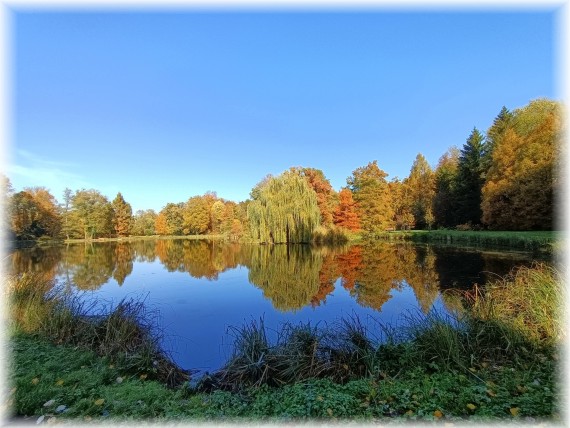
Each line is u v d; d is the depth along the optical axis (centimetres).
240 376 500
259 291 1321
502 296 676
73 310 692
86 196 5506
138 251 3419
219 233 6906
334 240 3325
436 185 4625
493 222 3034
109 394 404
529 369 438
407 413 331
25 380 404
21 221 4119
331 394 389
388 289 1268
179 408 375
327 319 898
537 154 2500
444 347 487
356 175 4934
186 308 1051
